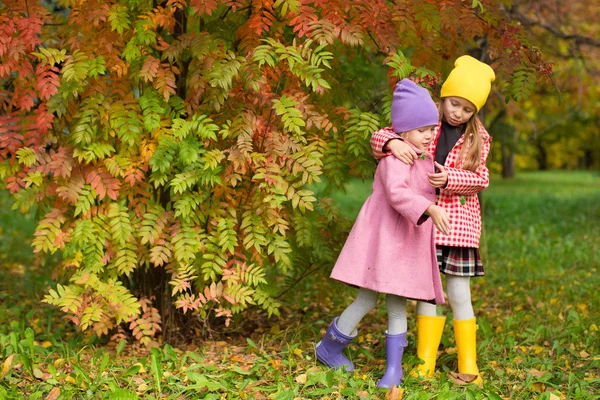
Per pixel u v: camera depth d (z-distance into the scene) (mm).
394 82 3529
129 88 3494
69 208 3582
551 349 3789
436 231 3133
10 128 3309
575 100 13617
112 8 3303
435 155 3195
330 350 3270
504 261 6727
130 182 3322
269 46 3195
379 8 3389
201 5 3133
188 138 3326
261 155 3301
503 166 26969
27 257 6289
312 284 5242
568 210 12195
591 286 5469
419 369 3217
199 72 3316
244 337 4000
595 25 10188
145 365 3297
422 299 3014
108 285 3414
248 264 3756
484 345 3688
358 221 3094
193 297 3367
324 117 3459
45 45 3865
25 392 2930
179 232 3406
